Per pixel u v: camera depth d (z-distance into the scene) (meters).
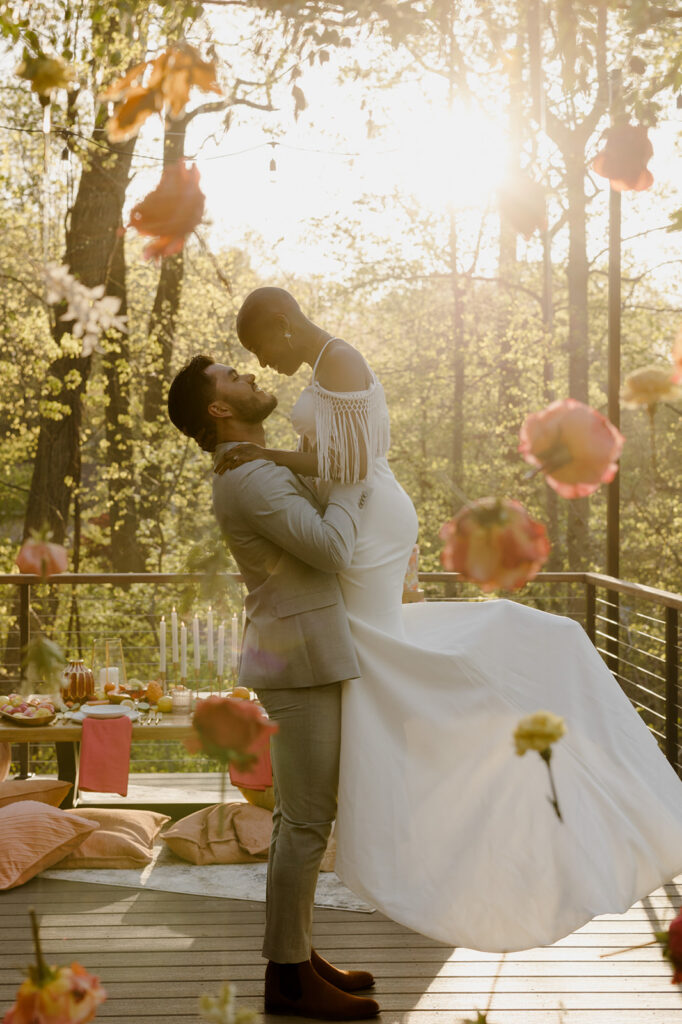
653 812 2.34
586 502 15.00
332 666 2.37
